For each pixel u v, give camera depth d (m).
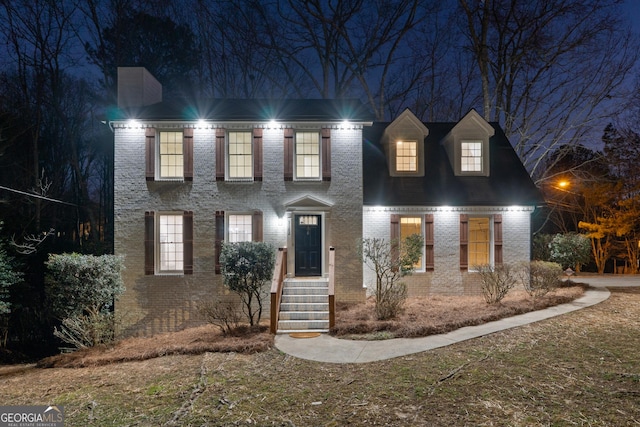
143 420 6.03
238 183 14.06
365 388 6.91
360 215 14.19
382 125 18.22
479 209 14.99
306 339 10.26
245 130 14.21
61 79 24.77
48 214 25.00
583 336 9.21
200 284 13.80
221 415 6.07
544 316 11.01
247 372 7.93
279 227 14.07
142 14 23.98
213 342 10.18
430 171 16.08
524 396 6.37
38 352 16.56
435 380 7.09
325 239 14.20
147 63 24.66
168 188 13.92
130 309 13.66
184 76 25.98
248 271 11.86
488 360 7.95
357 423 5.71
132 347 10.84
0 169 22.95
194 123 13.95
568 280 16.05
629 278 19.22
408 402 6.30
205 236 13.91
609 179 25.56
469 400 6.28
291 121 13.96
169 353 9.49
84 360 9.48
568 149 23.47
